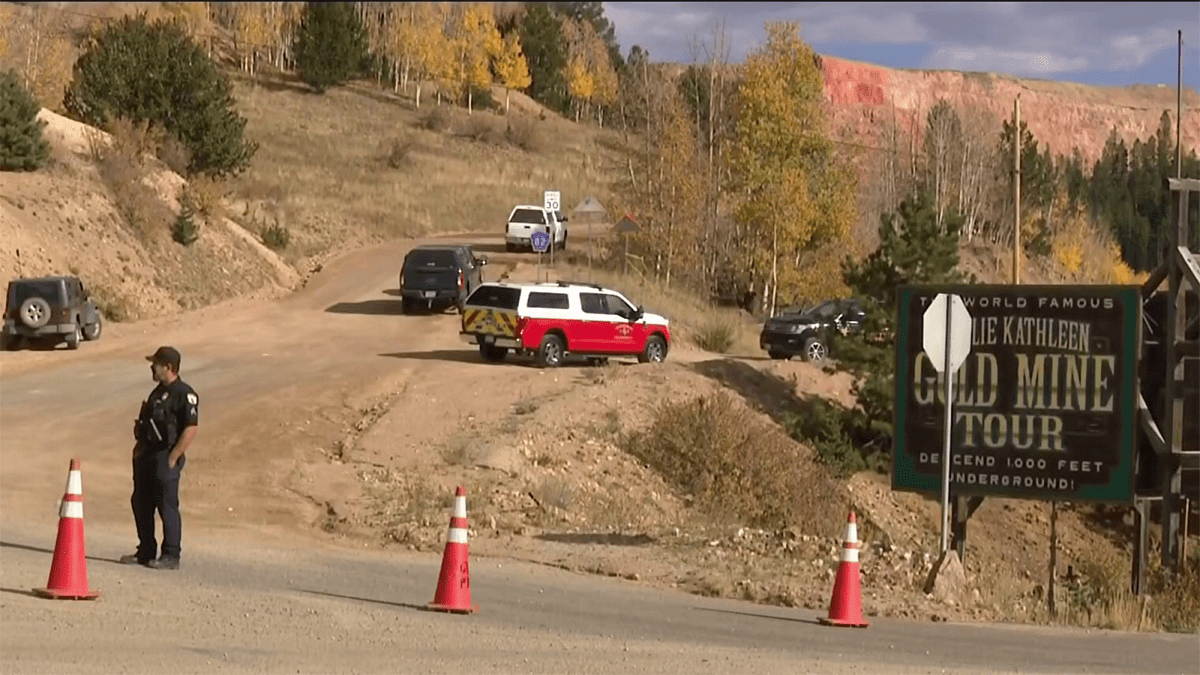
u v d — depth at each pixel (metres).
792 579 16.91
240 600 12.69
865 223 90.12
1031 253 108.81
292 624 11.59
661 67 72.62
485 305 37.28
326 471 23.73
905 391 24.31
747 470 29.48
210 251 56.47
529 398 32.28
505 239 72.38
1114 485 23.09
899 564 18.27
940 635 13.65
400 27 148.75
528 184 111.06
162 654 9.91
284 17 153.12
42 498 20.25
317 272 63.12
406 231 85.25
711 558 18.03
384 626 11.84
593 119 162.75
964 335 18.98
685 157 67.00
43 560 14.34
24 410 28.16
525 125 131.50
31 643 9.97
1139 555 23.88
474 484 23.27
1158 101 199.00
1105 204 126.94
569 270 62.75
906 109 183.62
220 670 9.49
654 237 66.75
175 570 14.60
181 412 14.51
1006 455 23.67
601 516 22.06
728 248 68.94
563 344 37.25
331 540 19.06
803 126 66.69
